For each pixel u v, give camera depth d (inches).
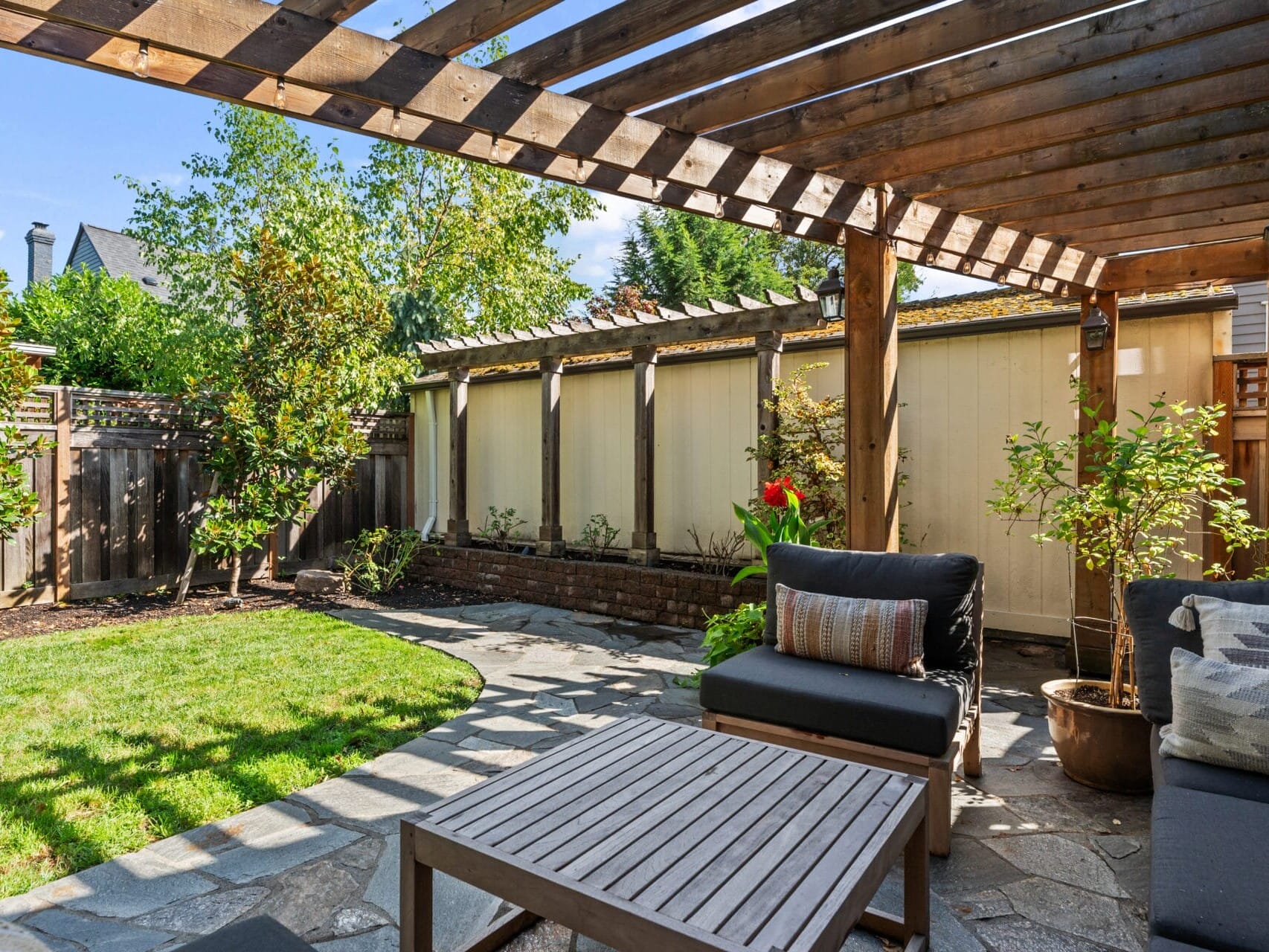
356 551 353.7
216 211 517.0
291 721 161.0
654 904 63.7
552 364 327.6
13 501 242.4
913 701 114.4
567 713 171.8
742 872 68.7
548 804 82.1
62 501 280.5
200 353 481.7
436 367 374.0
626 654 226.8
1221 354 220.8
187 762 138.3
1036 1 95.3
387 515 388.5
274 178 520.1
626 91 116.1
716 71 108.0
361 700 176.7
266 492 298.7
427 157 550.0
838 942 63.6
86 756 140.6
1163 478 135.2
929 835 102.5
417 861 77.8
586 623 271.7
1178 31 98.7
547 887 67.7
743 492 297.1
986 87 112.7
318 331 314.0
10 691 179.3
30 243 936.9
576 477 347.3
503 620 276.7
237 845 111.3
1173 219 174.9
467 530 361.7
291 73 88.5
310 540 354.9
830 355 282.0
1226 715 92.4
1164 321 228.2
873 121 121.6
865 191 148.9
